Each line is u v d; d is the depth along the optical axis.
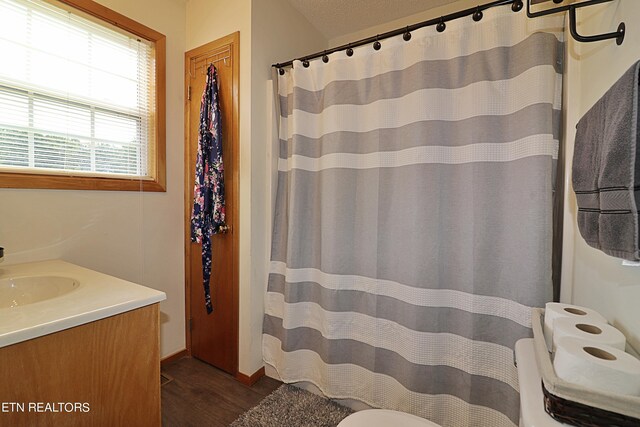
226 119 1.73
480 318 1.17
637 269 0.60
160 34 1.78
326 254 1.50
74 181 1.44
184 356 2.00
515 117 1.08
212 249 1.82
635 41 0.61
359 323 1.48
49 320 0.75
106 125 1.59
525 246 1.04
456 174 1.22
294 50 1.92
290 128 1.70
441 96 1.23
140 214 1.74
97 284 1.06
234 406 1.53
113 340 0.87
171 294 1.92
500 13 1.11
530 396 0.57
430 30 1.24
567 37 0.99
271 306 1.75
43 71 1.35
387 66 1.36
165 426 1.39
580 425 0.48
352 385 1.50
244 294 1.70
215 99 1.70
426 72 1.24
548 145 1.00
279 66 1.71
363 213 1.46
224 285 1.78
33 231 1.33
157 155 1.79
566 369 0.53
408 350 1.28
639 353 0.59
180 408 1.51
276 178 1.75
